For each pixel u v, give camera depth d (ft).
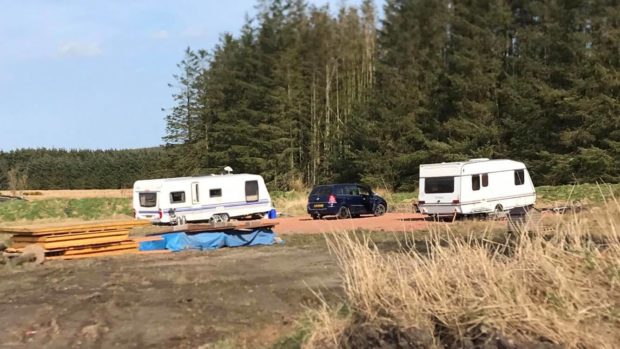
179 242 54.44
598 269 14.53
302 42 170.60
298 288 32.96
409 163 141.59
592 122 121.60
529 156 132.26
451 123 138.31
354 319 17.19
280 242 58.90
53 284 36.50
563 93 123.65
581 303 13.39
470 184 77.82
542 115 129.59
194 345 23.50
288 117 163.84
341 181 154.51
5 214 102.22
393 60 152.15
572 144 124.26
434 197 79.20
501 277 14.70
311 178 163.53
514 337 12.91
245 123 165.68
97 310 29.25
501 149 136.05
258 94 166.81
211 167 175.01
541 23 132.16
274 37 172.24
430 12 150.92
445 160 138.41
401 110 143.54
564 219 18.02
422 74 147.95
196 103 177.17
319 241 58.70
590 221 17.25
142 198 85.46
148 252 52.42
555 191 96.58
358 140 150.30
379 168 143.43
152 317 27.71
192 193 85.35
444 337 14.43
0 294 33.73
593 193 86.99
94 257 49.65
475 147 137.08
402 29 153.58
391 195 117.91
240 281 36.09
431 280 15.64
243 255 49.47
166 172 181.16
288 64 163.73
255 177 91.81
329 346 17.47
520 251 15.74
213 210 87.04
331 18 172.86
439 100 145.89
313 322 19.77
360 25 170.71
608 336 12.55
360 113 149.28
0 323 27.25
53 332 25.66
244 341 23.24
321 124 165.58
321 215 92.17
